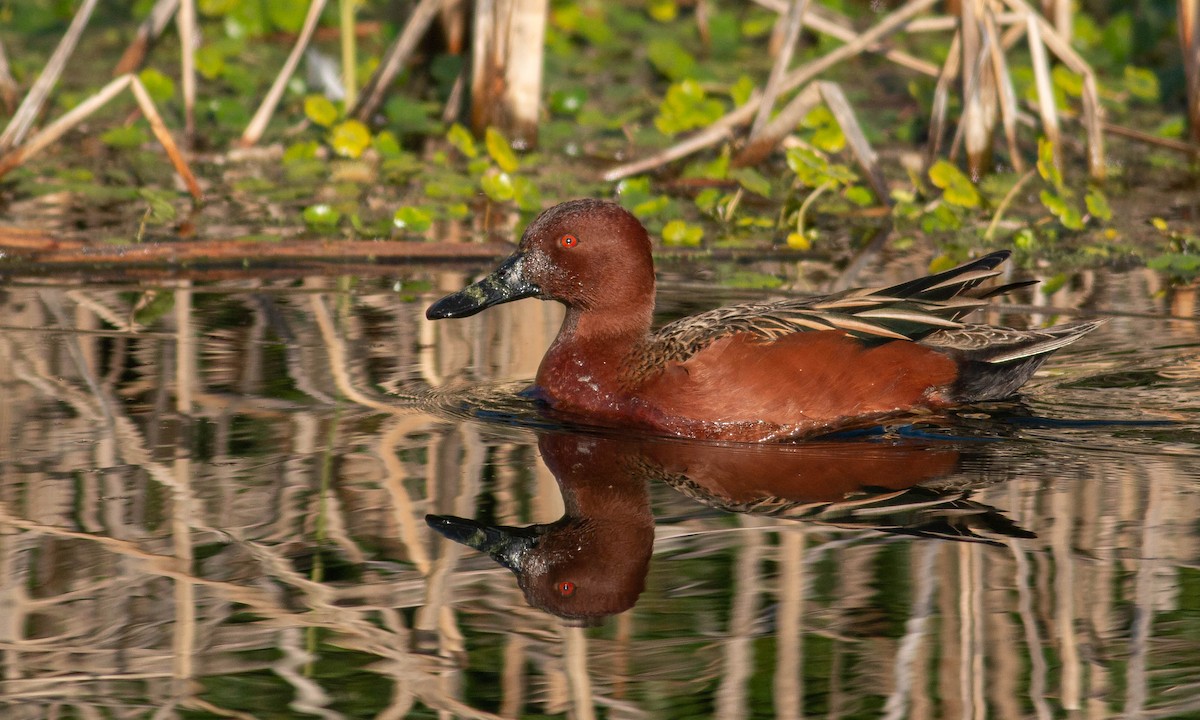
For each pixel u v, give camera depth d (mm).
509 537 8766
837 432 10906
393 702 6973
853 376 10922
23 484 9328
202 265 15156
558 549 8609
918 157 19844
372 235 16266
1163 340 12820
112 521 8836
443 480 9656
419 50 23141
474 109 19828
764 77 22812
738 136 19469
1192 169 19484
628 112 20719
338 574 8266
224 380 11492
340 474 9688
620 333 11320
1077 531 8859
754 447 10578
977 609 7887
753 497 9508
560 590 8133
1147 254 15883
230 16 24422
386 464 9898
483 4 19422
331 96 21828
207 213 16984
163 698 7000
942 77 18875
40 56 23109
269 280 14672
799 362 10836
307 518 8977
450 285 14633
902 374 11062
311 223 16641
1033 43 18469
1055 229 16859
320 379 11633
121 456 9844
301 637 7605
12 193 17516
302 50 19828
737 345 10891
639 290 11359
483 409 11148
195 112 21250
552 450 10359
